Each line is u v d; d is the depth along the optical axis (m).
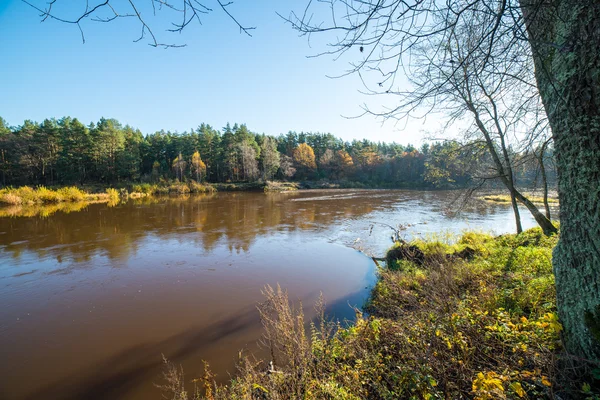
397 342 3.53
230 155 55.50
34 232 15.02
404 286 6.22
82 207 25.47
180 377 4.49
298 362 3.35
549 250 6.10
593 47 1.99
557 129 2.38
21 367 4.90
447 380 2.60
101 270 9.59
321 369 3.30
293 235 14.65
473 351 2.86
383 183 59.62
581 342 2.30
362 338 3.81
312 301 7.09
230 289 8.00
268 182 51.44
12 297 7.59
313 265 10.05
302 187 55.28
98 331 5.95
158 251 11.77
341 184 57.75
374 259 10.61
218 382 4.27
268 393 3.02
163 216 20.55
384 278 7.29
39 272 9.37
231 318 6.36
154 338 5.67
